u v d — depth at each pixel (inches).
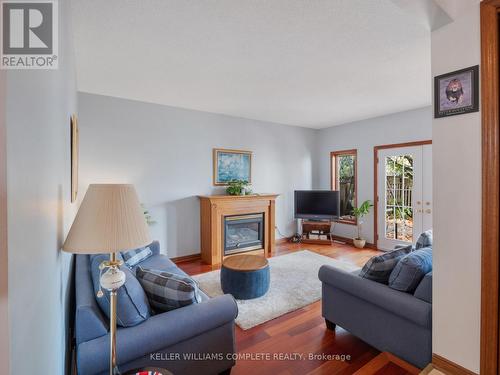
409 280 70.7
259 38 86.4
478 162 56.0
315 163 238.5
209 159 180.1
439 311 62.7
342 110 175.8
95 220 42.9
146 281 64.7
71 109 81.2
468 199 57.7
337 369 73.5
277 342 85.5
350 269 152.8
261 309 105.5
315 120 205.8
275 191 214.5
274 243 193.0
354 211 205.5
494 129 53.2
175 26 79.5
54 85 40.7
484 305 55.2
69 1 66.9
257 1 68.7
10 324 18.3
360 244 198.2
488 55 53.5
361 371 64.9
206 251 169.0
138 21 77.0
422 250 79.1
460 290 59.3
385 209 190.4
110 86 130.3
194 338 60.7
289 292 121.4
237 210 175.3
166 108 163.2
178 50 94.1
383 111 178.4
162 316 58.2
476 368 57.1
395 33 83.8
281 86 130.6
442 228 62.2
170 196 165.3
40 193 29.1
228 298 67.2
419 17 58.5
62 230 52.5
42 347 29.8
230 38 86.3
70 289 75.1
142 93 140.7
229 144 189.2
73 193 84.9
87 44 89.8
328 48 93.0
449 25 60.0
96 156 142.3
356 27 80.4
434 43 62.7
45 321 31.7
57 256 43.9
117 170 148.1
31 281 24.6
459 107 58.5
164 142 162.6
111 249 42.3
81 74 115.7
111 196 44.5
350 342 85.5
